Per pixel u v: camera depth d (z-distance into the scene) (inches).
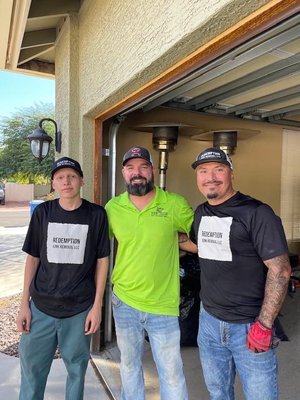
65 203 82.7
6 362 122.6
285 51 94.0
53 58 205.0
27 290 84.4
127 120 159.0
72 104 136.8
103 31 105.3
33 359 83.4
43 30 172.1
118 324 84.4
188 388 104.7
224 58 69.4
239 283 65.5
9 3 123.1
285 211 205.8
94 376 113.3
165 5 67.7
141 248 79.4
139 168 79.8
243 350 65.7
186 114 171.2
